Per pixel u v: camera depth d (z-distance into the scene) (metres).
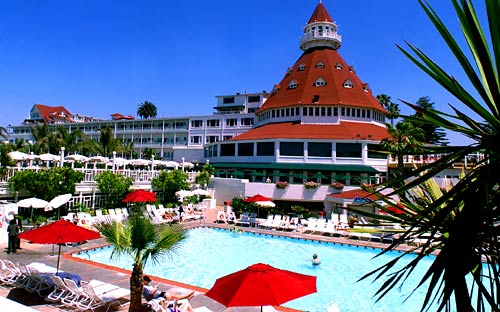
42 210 24.62
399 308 13.90
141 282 10.03
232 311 11.38
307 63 65.44
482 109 3.42
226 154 57.97
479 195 3.37
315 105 55.72
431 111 3.92
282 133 51.59
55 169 25.70
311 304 14.20
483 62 3.46
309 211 37.19
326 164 47.19
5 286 12.95
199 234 28.11
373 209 26.92
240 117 74.38
